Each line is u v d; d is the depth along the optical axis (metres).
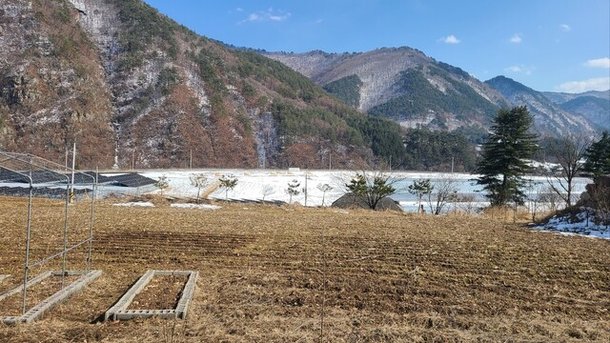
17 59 85.88
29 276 7.37
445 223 16.89
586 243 12.20
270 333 5.00
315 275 7.89
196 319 5.44
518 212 24.47
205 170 61.94
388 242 11.54
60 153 72.94
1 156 6.44
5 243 10.21
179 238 11.58
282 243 11.13
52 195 24.58
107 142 80.31
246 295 6.52
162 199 25.34
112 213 17.12
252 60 133.88
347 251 10.24
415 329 5.26
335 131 99.50
